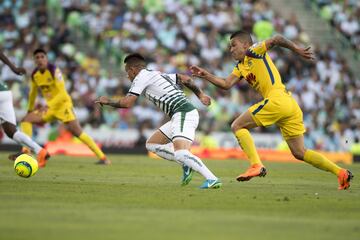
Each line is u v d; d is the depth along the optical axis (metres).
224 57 104.81
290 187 42.81
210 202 33.59
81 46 105.06
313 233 25.42
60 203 32.12
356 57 117.19
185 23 108.06
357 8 121.50
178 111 39.06
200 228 26.03
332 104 101.19
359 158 87.12
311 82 103.31
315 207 32.44
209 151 85.94
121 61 102.31
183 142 38.91
